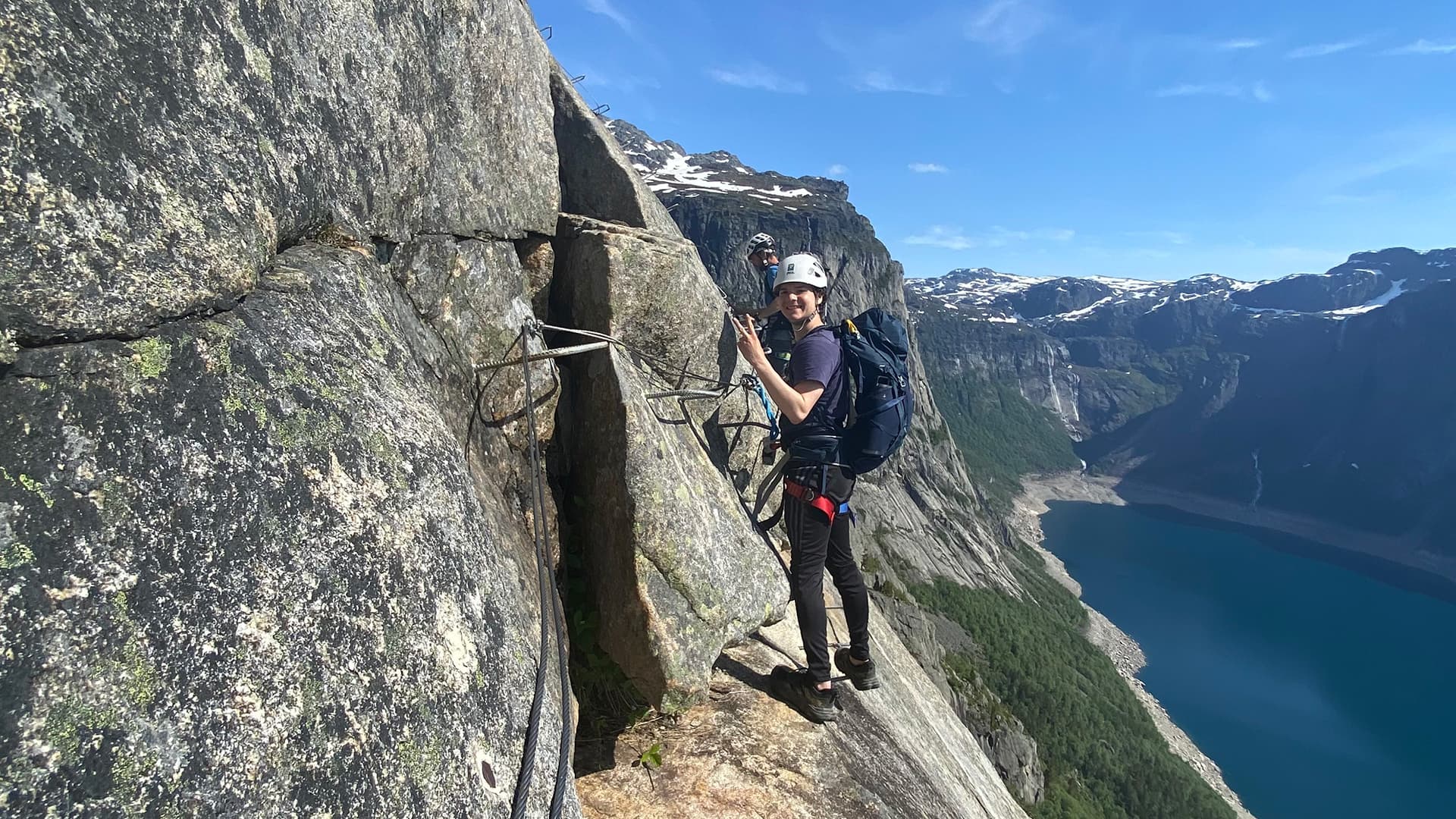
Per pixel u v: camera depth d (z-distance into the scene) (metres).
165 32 1.95
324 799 1.55
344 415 2.12
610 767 4.62
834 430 4.96
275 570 1.67
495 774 2.07
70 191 1.52
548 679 2.66
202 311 1.82
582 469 5.15
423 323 3.83
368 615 1.86
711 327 6.23
